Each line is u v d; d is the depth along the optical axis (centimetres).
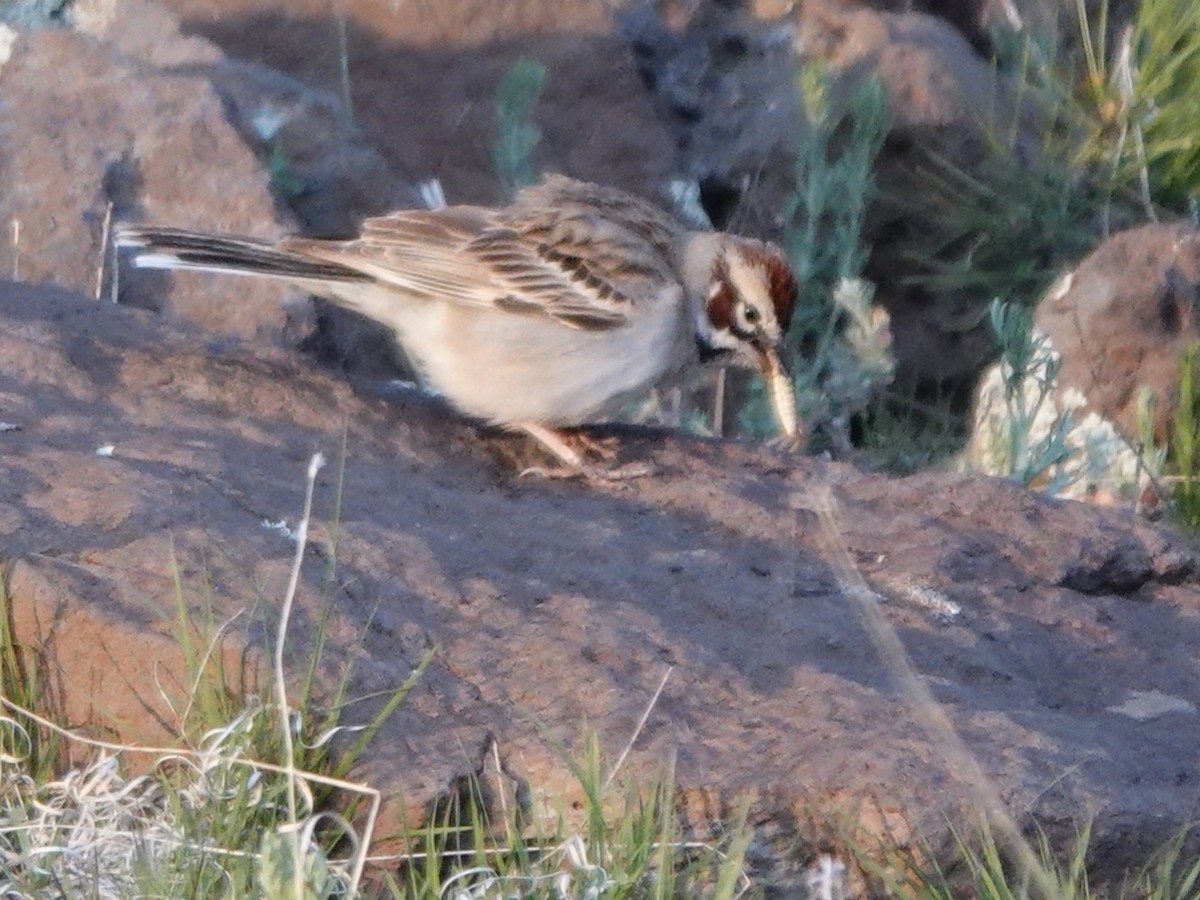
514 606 924
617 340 1128
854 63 1855
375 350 1507
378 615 884
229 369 1127
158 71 1591
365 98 1802
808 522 1103
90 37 1609
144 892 746
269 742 801
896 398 1795
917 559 1074
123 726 836
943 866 826
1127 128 1914
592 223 1145
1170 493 1521
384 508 1007
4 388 1048
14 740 824
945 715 888
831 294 1684
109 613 839
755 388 1582
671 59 1889
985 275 1819
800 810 826
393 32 1816
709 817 820
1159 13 1964
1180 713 976
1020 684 981
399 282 1126
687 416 1524
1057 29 2045
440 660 875
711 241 1190
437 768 813
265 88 1664
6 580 845
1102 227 1866
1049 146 1883
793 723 874
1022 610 1059
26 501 902
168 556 880
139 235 1141
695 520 1094
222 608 853
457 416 1169
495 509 1045
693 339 1188
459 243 1125
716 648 934
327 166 1647
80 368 1088
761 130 1839
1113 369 1588
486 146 1805
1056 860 845
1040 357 1511
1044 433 1592
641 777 819
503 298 1112
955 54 1923
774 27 1894
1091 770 874
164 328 1166
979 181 1850
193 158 1526
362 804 802
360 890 775
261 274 1141
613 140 1795
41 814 798
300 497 978
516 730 841
